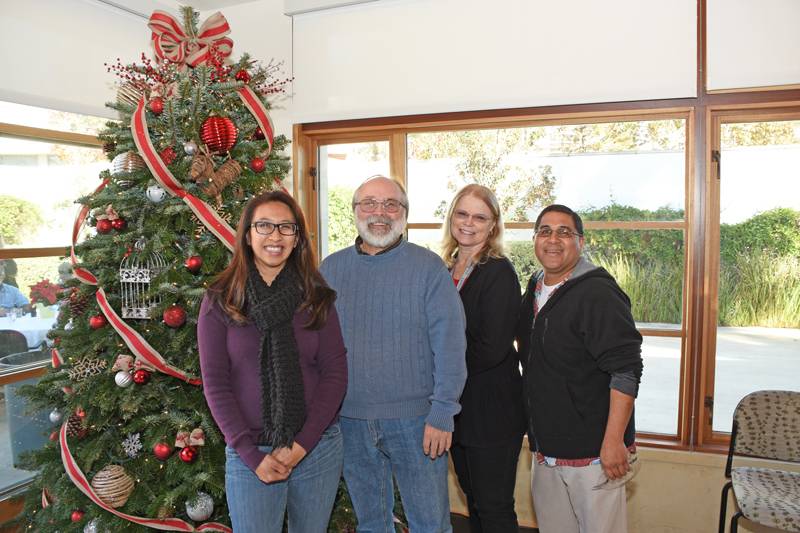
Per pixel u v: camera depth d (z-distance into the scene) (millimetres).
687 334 2465
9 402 2484
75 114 2637
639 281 2549
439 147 2838
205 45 2117
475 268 1815
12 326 2508
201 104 1951
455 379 1554
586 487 1678
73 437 1971
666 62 2361
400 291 1599
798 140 2334
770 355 2406
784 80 2229
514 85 2568
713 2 2295
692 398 2479
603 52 2436
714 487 2391
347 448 1673
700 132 2391
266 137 2158
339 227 3086
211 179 1920
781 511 1902
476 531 1976
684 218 2471
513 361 1874
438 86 2689
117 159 1931
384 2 2748
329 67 2883
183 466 1830
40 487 2035
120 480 1854
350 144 3016
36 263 2588
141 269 1896
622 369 1602
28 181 2537
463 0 2625
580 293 1669
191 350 1911
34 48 2363
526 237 2705
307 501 1493
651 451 2449
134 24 2826
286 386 1383
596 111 2514
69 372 1953
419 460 1600
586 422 1667
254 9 3037
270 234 1418
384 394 1588
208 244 1967
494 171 2748
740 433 2205
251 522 1414
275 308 1400
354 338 1617
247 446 1371
